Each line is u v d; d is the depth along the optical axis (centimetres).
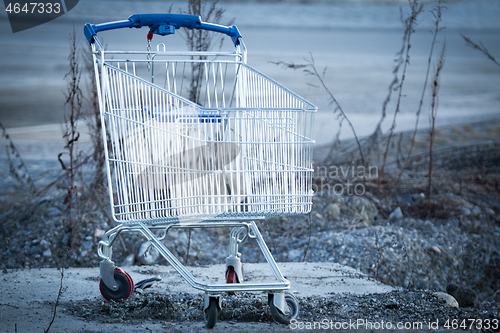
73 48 1013
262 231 1091
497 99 2678
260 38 4259
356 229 1079
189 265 895
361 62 3503
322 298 644
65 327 504
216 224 573
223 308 570
